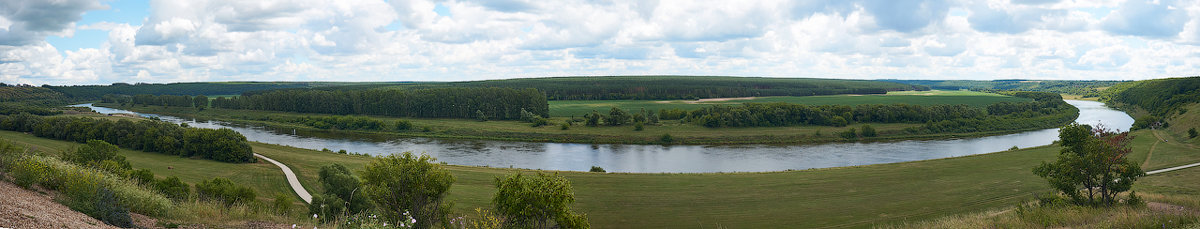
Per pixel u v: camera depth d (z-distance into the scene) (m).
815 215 44.12
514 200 21.53
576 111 193.12
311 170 68.88
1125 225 18.25
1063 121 156.00
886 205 47.44
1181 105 124.88
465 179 58.88
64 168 20.22
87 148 46.78
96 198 15.06
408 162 24.06
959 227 25.25
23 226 10.74
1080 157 30.83
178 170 66.56
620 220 42.72
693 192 52.97
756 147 111.94
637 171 82.38
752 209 46.50
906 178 60.25
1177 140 89.19
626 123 138.12
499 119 167.62
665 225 41.34
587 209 46.06
